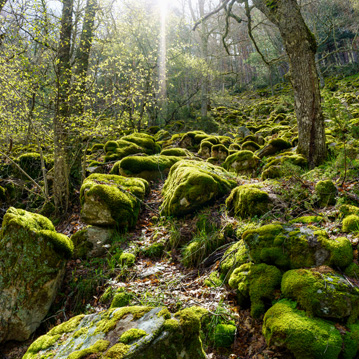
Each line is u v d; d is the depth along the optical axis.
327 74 26.78
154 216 5.31
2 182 7.52
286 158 5.67
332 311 2.26
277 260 2.93
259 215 4.07
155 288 3.47
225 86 34.94
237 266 3.28
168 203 5.12
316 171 4.90
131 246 4.48
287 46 5.69
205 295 3.19
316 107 5.51
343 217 3.29
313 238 2.88
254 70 36.75
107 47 8.19
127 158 6.98
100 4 7.22
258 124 14.92
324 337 2.12
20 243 3.47
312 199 3.85
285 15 5.58
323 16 23.88
